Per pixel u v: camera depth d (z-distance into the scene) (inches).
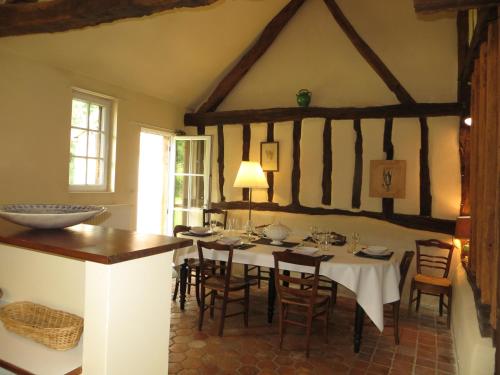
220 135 215.8
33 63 142.7
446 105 166.9
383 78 179.5
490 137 95.8
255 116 206.2
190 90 213.0
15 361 55.9
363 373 105.5
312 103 197.5
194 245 139.7
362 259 123.2
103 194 173.8
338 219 187.8
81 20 104.7
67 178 156.9
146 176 291.4
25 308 64.0
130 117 186.7
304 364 109.3
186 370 103.3
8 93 135.0
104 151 177.9
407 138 174.4
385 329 138.2
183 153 218.4
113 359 48.5
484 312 91.8
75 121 165.2
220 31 185.8
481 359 82.4
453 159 166.4
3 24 111.5
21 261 68.7
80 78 161.2
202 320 130.9
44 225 63.6
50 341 53.8
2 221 72.6
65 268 62.7
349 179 185.9
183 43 180.2
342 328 137.6
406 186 174.6
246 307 134.4
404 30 177.2
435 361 114.0
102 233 64.0
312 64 197.6
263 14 192.5
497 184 82.3
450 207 166.7
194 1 92.3
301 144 195.9
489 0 75.9
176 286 160.1
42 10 106.0
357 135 184.1
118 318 48.9
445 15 169.0
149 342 53.9
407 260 124.6
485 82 108.9
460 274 140.1
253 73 212.5
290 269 125.1
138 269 51.4
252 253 128.5
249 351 116.0
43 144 147.0
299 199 196.9
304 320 142.8
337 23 190.5
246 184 180.2
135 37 162.2
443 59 170.7
